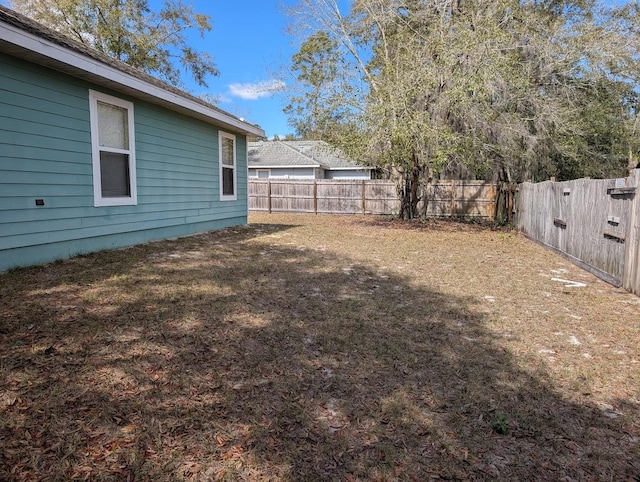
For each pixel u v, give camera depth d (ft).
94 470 5.36
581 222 20.03
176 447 5.90
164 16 66.74
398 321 11.55
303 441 6.19
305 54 44.39
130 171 21.35
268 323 10.96
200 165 28.14
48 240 16.79
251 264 18.29
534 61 41.42
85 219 18.63
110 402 6.89
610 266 16.79
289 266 18.17
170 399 7.11
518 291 15.28
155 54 67.21
